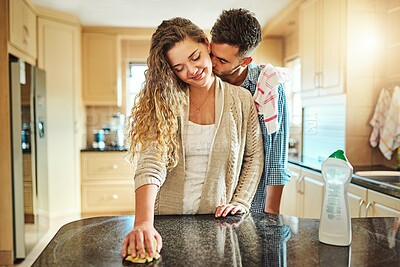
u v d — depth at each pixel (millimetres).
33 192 3189
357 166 2900
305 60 3465
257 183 1320
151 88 1139
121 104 4996
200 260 838
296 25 4176
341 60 2869
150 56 1153
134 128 1135
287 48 4633
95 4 3760
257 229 1061
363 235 1020
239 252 887
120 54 4883
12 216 2924
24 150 2996
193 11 3961
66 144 4230
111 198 4539
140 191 1031
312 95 3342
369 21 2865
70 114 4258
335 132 3061
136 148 1132
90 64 4625
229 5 3719
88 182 4504
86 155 4477
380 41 2871
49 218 3922
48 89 4043
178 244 936
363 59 2873
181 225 1093
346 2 2840
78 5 3795
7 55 2875
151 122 1113
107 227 1070
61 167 4188
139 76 5082
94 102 4664
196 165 1221
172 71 1147
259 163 1320
